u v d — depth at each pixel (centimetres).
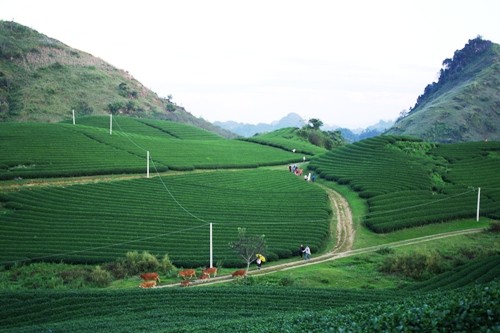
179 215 6906
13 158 8231
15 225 6119
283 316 2936
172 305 3941
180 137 13938
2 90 17288
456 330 1661
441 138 19600
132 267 5309
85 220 6419
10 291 4319
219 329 2694
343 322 2166
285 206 7675
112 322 3394
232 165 10194
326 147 16762
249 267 5734
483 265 5056
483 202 7900
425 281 4934
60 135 10294
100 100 18988
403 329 1738
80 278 5012
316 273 5316
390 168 9281
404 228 7062
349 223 7375
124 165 8712
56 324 3403
